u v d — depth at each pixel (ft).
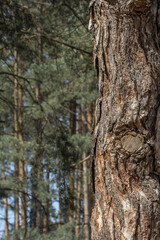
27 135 56.24
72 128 54.65
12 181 34.73
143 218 7.40
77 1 24.75
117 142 7.64
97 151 7.96
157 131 7.59
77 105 55.01
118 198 7.59
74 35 27.43
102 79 8.01
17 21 21.84
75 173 49.78
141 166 7.54
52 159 24.08
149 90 7.57
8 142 33.19
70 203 23.73
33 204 38.45
